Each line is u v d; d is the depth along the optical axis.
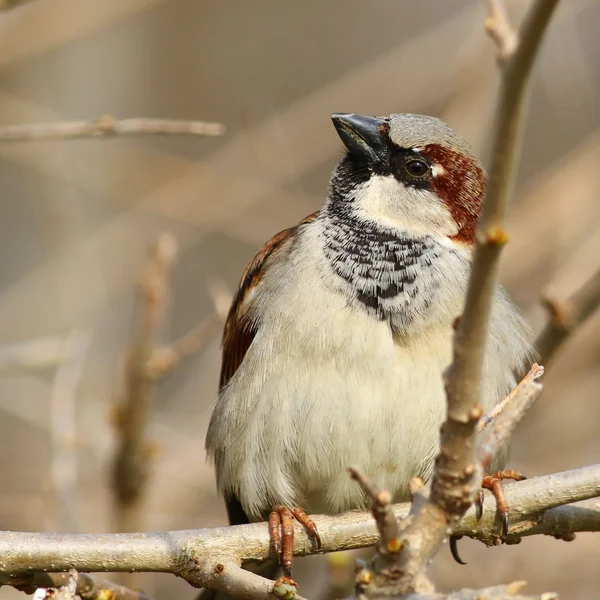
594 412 13.20
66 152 14.46
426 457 7.71
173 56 17.86
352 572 9.90
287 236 8.73
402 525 5.34
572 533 7.00
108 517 10.87
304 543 7.25
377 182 8.36
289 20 18.45
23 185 15.82
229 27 18.30
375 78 14.41
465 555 11.47
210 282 15.82
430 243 8.08
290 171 13.98
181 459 12.49
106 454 11.42
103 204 15.57
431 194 8.27
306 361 7.74
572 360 13.10
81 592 6.92
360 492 7.88
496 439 5.23
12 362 10.70
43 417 13.62
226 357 8.90
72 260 14.03
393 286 7.85
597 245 12.17
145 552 6.74
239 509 8.73
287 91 18.12
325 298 7.82
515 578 11.09
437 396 7.68
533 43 4.34
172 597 12.04
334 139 14.59
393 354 7.68
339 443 7.67
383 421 7.64
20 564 6.66
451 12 18.22
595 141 13.60
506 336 8.00
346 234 8.13
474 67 12.26
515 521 6.93
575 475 6.92
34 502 11.95
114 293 14.24
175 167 14.66
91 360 13.59
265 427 7.86
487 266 4.72
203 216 14.35
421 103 14.28
